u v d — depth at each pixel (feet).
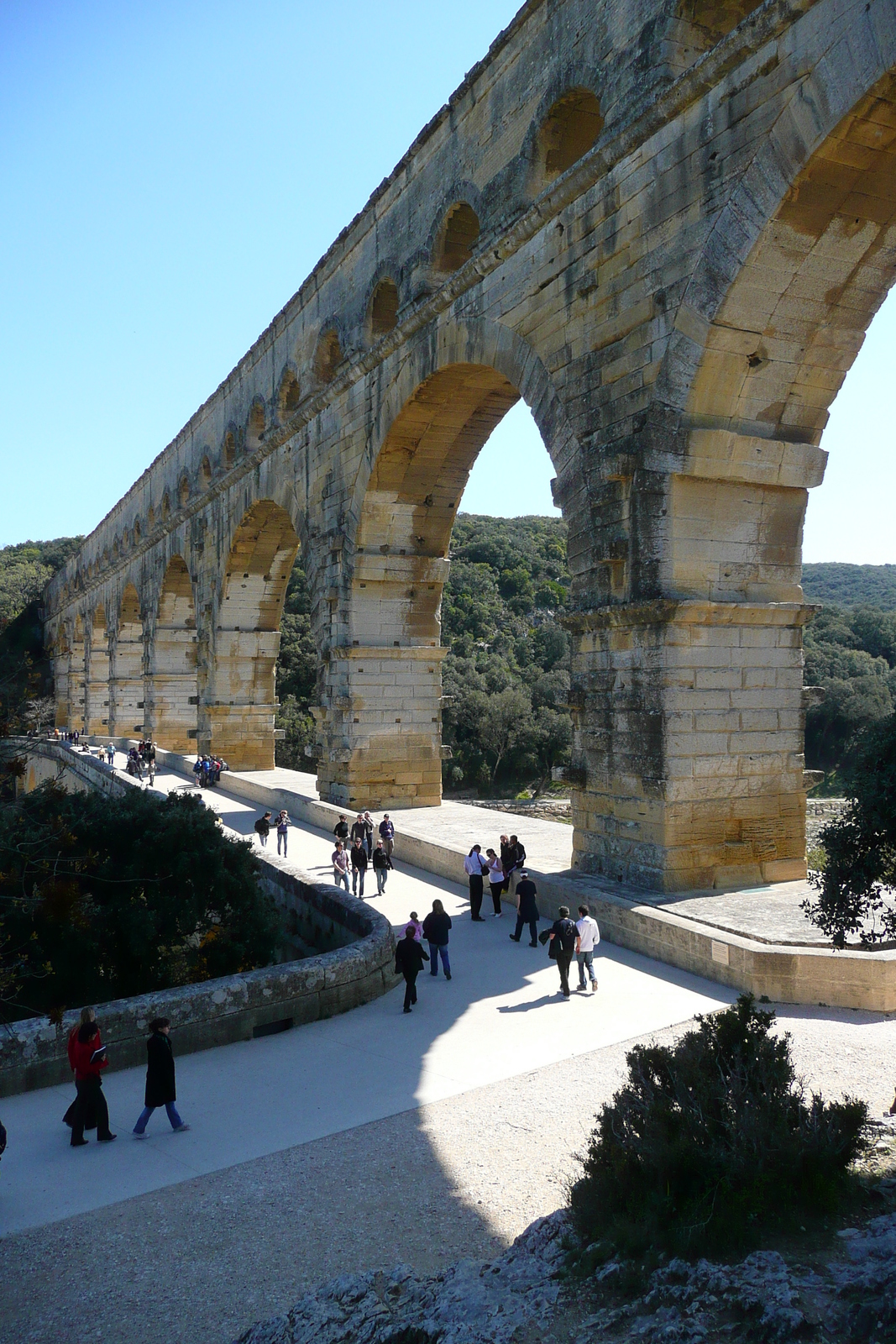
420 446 96.07
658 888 57.93
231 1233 28.12
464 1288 21.47
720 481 58.59
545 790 244.83
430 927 54.29
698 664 58.13
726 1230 20.57
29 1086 41.27
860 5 44.68
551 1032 43.47
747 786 59.67
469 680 256.93
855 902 31.17
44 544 540.52
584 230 64.69
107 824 58.70
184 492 176.86
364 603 103.04
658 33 56.80
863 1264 19.04
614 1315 18.86
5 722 46.16
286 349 122.42
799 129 48.16
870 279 54.34
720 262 53.26
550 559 372.17
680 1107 24.34
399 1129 34.53
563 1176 29.96
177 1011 44.50
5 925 49.90
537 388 69.62
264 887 74.90
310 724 250.98
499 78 74.90
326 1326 21.11
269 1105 37.83
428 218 85.30
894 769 29.84
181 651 196.54
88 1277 26.27
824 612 311.27
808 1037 39.22
